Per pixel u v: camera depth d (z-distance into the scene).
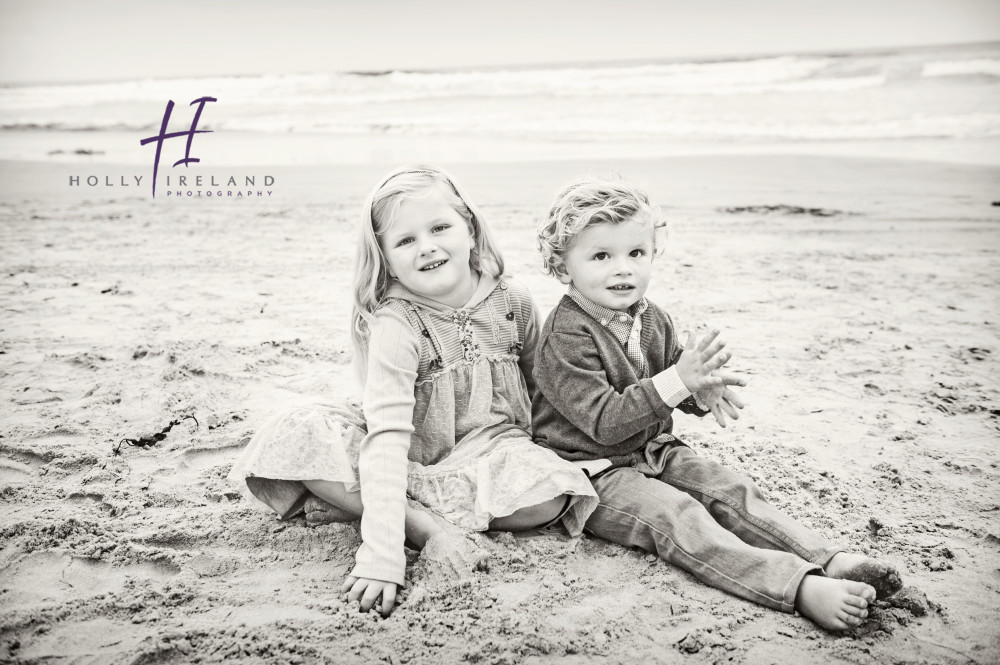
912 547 2.23
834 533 2.31
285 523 2.36
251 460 2.20
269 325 4.31
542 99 18.38
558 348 2.23
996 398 3.34
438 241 2.21
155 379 3.43
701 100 16.92
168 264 5.85
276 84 23.42
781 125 13.78
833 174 9.53
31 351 3.86
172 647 1.78
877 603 1.97
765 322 4.42
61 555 2.16
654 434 2.36
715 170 9.93
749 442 2.92
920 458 2.79
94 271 5.62
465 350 2.33
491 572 2.10
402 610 1.94
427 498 2.23
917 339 4.14
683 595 2.03
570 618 1.92
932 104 14.71
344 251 6.30
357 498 2.22
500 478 2.18
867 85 17.19
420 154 11.75
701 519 2.12
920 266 5.76
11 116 19.56
